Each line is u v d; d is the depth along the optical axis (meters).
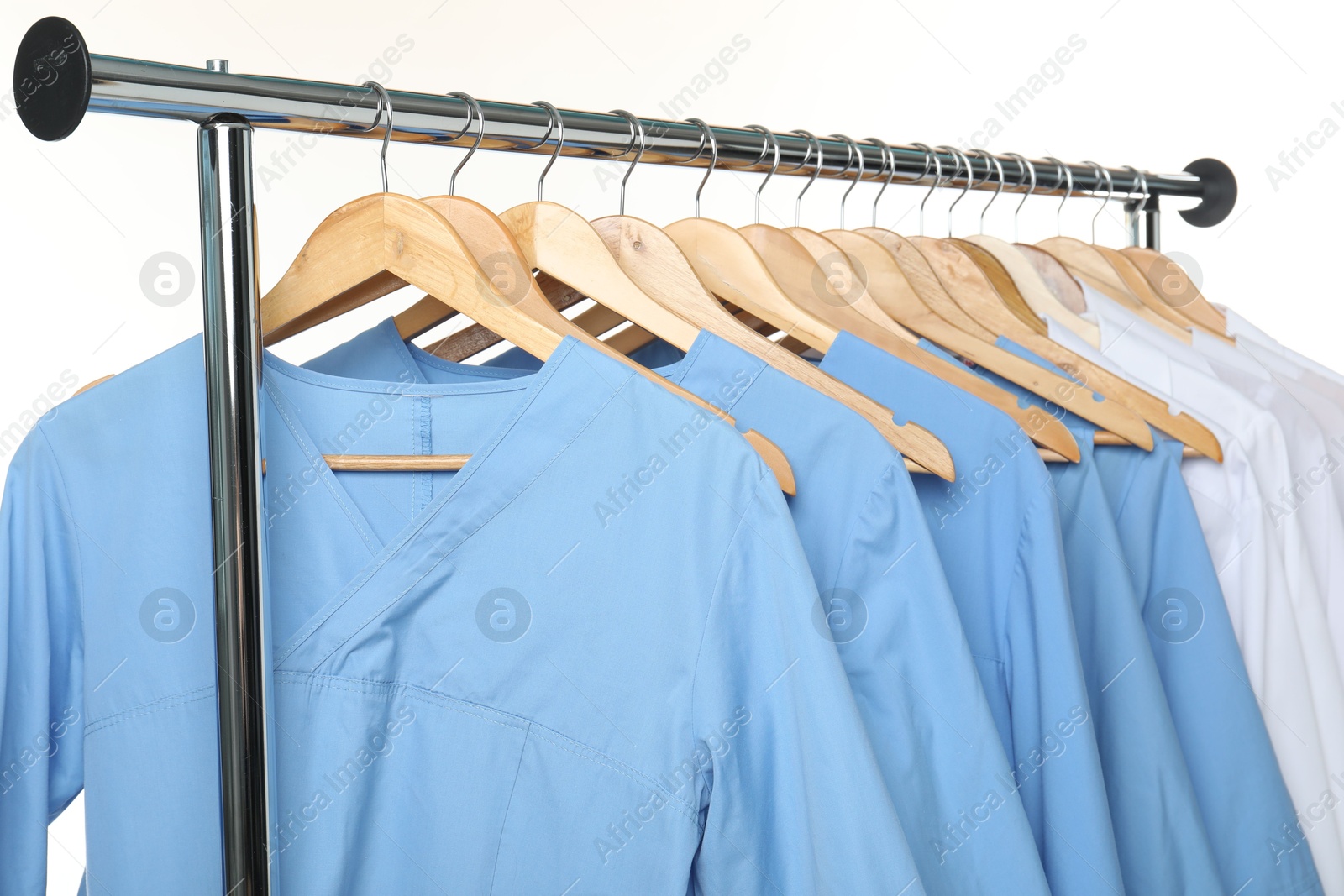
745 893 0.64
